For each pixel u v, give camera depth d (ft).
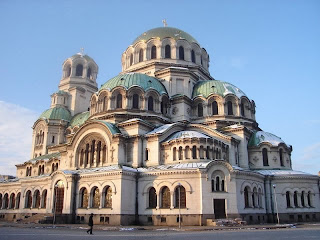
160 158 176.14
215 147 178.60
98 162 184.34
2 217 219.00
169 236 90.63
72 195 169.17
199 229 120.26
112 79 220.64
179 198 140.87
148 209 156.87
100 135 185.57
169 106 217.15
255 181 173.37
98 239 80.48
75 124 268.21
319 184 194.29
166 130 182.60
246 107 224.74
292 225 136.26
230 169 156.15
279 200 181.37
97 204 161.89
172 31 258.78
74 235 93.81
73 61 313.12
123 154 178.81
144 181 162.40
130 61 261.85
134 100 205.77
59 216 165.68
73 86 304.91
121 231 115.85
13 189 220.43
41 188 194.80
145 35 260.62
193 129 201.77
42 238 82.53
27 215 193.98
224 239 79.25
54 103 295.48
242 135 198.90
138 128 182.60
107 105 206.59
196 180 150.71
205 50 271.08
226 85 226.99
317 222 172.96
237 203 154.40
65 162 202.18
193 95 226.99
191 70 245.86
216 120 207.92
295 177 184.85
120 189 153.38
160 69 236.84
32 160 255.29
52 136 274.77
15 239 79.25
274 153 202.80
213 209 146.92
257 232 103.40
